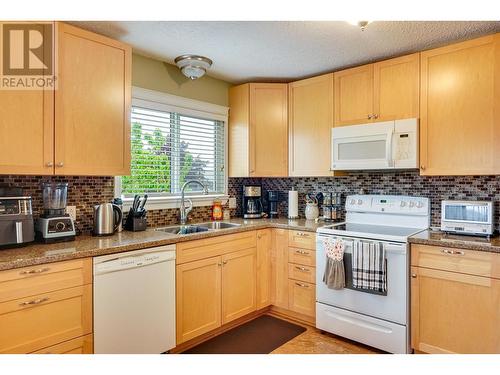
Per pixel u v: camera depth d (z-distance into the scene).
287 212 3.61
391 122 2.58
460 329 2.06
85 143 2.08
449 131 2.35
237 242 2.74
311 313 2.78
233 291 2.72
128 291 2.01
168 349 2.22
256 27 2.20
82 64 2.06
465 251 2.04
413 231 2.53
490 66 2.18
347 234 2.51
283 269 2.97
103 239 2.15
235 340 2.58
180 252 2.30
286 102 3.28
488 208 2.20
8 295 1.56
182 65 2.73
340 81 2.92
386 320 2.31
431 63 2.43
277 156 3.29
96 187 2.47
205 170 3.34
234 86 3.45
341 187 3.24
